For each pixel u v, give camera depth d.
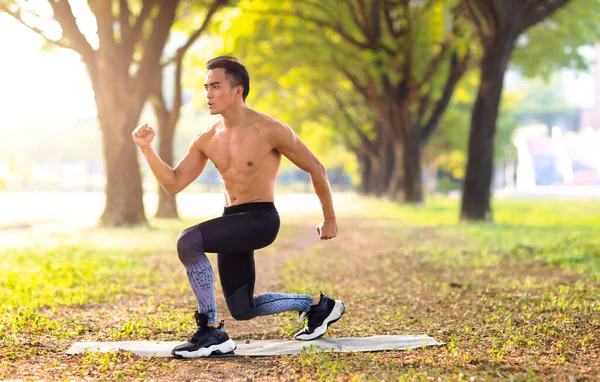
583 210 28.41
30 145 60.03
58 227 17.69
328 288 7.67
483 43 18.22
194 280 4.26
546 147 72.00
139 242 13.48
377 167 46.91
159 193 21.67
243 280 4.37
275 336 4.99
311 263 10.48
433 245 13.05
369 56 22.06
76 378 3.79
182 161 4.36
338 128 43.59
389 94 26.36
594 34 24.67
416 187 31.09
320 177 4.34
